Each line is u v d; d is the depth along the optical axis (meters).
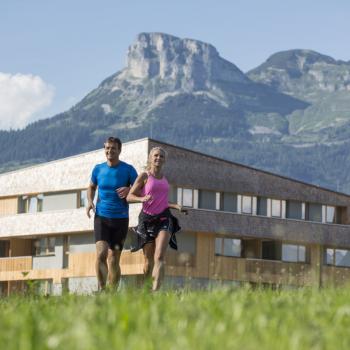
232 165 66.50
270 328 5.87
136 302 8.08
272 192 68.75
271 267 66.25
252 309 7.32
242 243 66.69
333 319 6.82
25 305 9.28
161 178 14.88
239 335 5.47
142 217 14.81
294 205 70.31
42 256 68.25
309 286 11.52
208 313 6.84
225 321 6.18
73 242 66.88
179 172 63.16
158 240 14.53
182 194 63.78
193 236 63.28
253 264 65.19
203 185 64.56
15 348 4.99
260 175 68.19
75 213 65.69
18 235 69.69
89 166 65.88
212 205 65.50
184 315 6.45
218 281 11.53
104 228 15.18
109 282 15.23
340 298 9.05
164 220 14.73
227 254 65.31
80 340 5.01
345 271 71.38
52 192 68.94
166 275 61.09
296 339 5.10
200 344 4.99
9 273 69.88
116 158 15.26
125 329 5.77
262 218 66.94
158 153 14.80
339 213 72.88
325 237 70.50
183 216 62.25
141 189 14.86
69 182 67.12
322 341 5.35
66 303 9.16
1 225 71.00
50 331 6.01
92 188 15.38
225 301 8.01
